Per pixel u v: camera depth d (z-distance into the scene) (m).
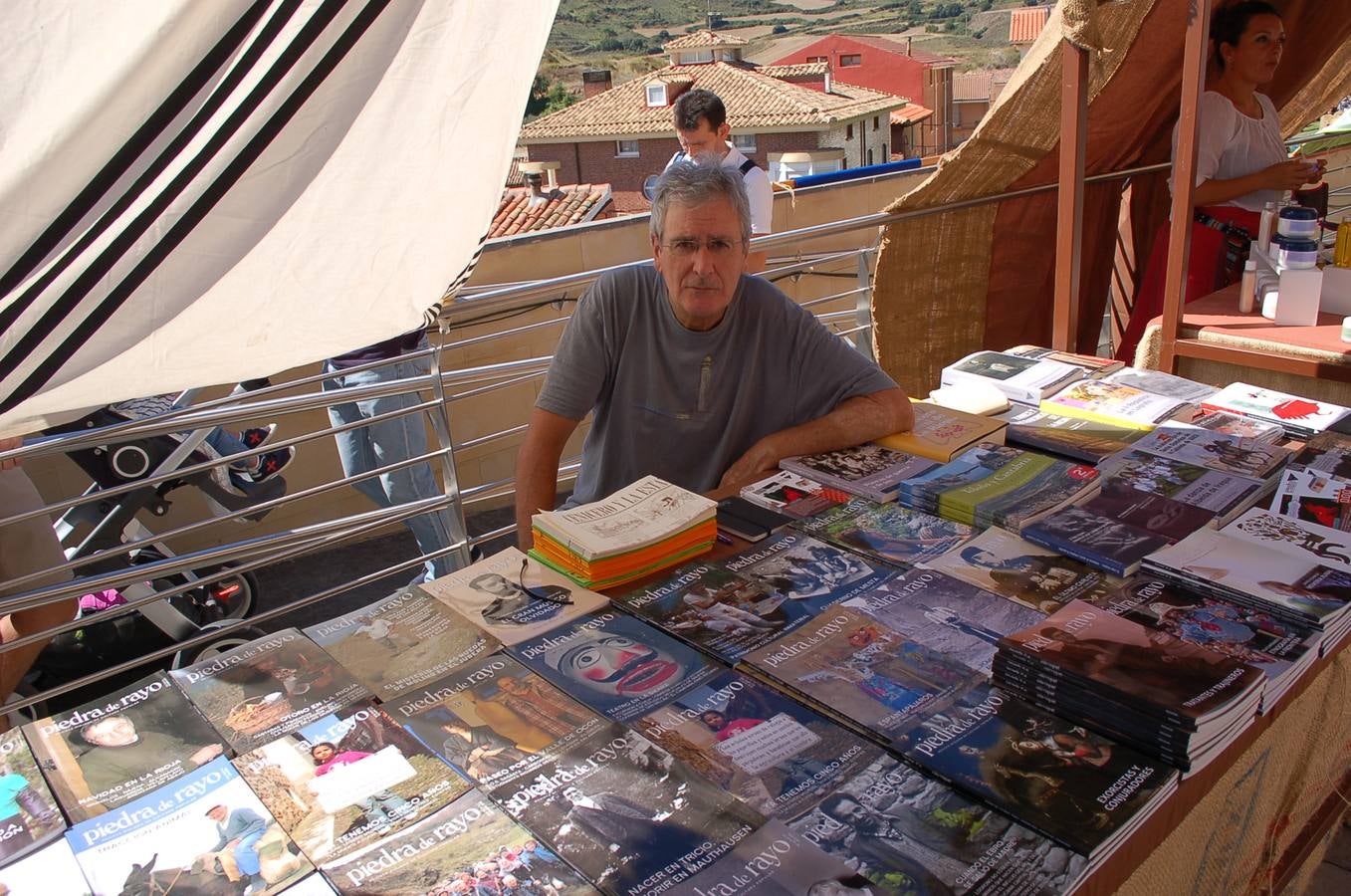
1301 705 1.77
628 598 1.84
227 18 1.57
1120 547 1.90
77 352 1.87
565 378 2.56
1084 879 1.16
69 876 1.21
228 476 3.31
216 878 1.20
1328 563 1.80
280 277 2.15
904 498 2.21
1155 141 4.74
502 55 2.07
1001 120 3.80
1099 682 1.39
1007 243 4.50
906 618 1.71
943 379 3.06
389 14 1.85
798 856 1.18
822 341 2.65
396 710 1.52
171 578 3.38
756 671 1.59
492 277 6.13
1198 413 2.63
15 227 1.59
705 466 2.69
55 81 1.51
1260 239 3.56
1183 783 1.34
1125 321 5.38
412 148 2.12
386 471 3.11
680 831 1.23
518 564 2.00
